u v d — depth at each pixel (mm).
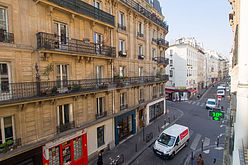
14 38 7938
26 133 8469
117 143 14758
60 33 10141
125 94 16484
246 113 5688
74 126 10859
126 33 16266
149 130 18656
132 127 17594
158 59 23172
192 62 44281
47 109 9383
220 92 31375
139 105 18109
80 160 11305
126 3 15641
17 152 7762
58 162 9938
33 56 8750
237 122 5875
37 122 8891
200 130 18438
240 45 5781
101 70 13523
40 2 8766
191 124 20672
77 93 10570
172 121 21984
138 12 17594
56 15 9734
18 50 8086
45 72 8859
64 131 10242
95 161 11969
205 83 65125
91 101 12297
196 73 49312
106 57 12930
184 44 38500
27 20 8430
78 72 11250
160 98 24266
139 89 18938
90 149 12117
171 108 30531
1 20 7617
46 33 8703
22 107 8203
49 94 9062
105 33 13523
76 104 11078
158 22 22828
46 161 9062
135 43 17859
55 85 9883
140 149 13844
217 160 11844
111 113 14359
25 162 8492
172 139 12672
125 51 16281
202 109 29391
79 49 11094
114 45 14664
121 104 16016
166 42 25719
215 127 19422
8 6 7703
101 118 13117
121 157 12445
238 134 5824
